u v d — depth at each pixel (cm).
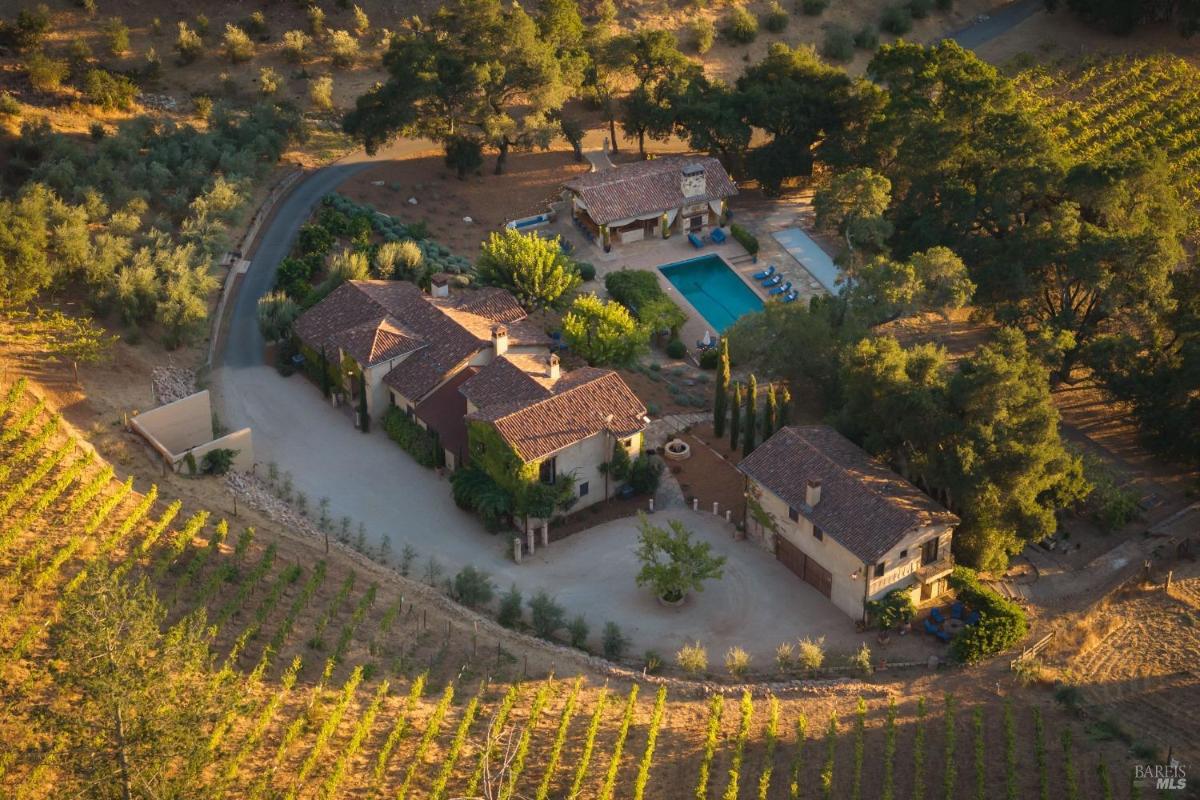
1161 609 7312
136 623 4728
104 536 6600
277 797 5378
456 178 11775
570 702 6153
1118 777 5950
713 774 5850
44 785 5112
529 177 11962
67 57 12594
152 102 12275
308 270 9912
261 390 8975
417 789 5550
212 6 13638
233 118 11719
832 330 8950
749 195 12075
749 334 8794
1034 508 7400
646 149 12625
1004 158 10231
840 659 6950
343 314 9050
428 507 8069
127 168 10612
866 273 9006
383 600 6869
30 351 8162
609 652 6894
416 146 12162
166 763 4816
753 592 7506
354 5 13812
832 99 11719
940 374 8038
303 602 6556
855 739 6116
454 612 6962
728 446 8738
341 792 5481
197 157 10981
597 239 11150
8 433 7119
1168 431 8575
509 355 8575
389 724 5897
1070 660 6931
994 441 7400
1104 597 7375
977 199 10175
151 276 9012
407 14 13888
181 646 4922
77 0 13250
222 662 6016
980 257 9994
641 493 8281
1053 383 9575
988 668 6869
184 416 8100
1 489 6744
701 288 10756
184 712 4853
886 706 6475
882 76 11650
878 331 10194
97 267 8888
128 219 9638
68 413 7788
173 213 10325
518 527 7881
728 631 7206
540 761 5809
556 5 12219
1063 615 7288
